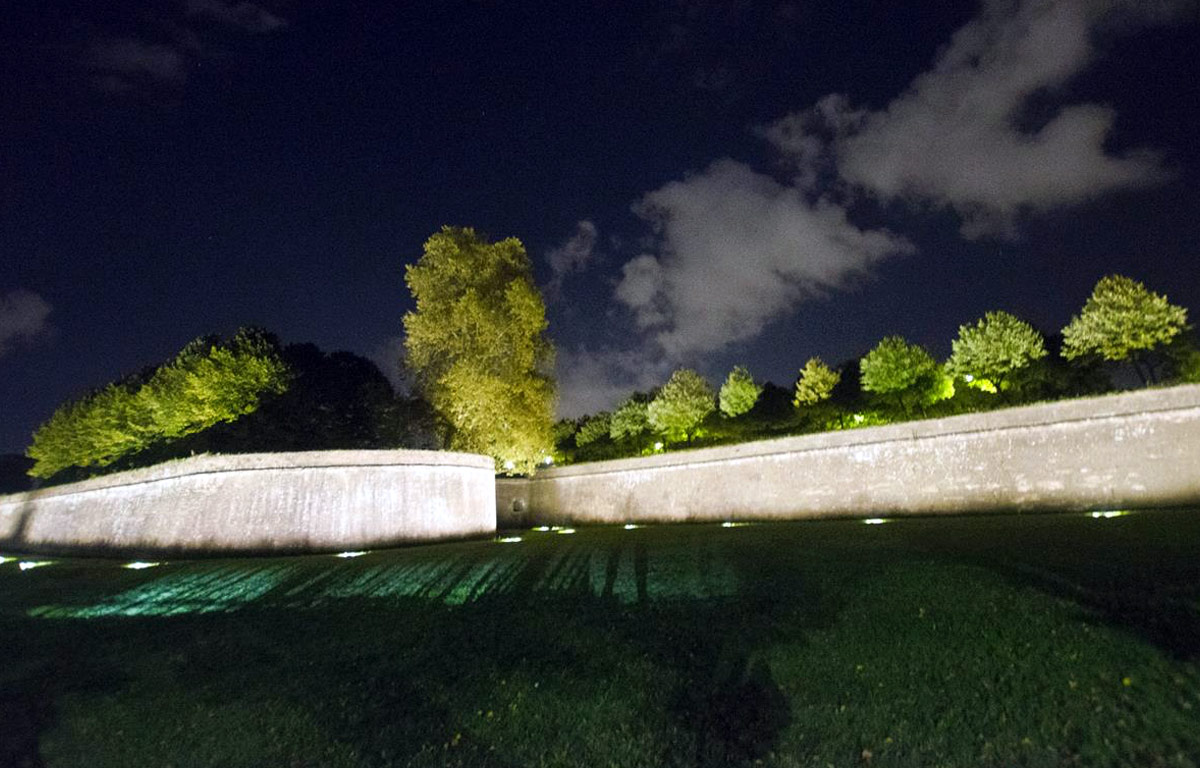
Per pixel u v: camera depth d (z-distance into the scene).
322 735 7.55
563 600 11.88
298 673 9.37
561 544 20.22
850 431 24.06
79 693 9.32
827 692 7.40
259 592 14.75
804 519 24.86
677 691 7.78
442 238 32.38
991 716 6.57
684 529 24.17
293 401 36.06
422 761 6.89
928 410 34.75
